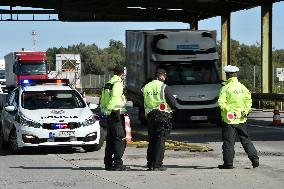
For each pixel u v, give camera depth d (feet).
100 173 62.18
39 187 53.83
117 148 63.98
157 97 62.85
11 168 66.33
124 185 54.54
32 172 63.21
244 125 64.49
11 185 54.90
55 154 80.28
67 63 283.79
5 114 86.79
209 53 124.16
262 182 55.83
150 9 238.27
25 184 55.47
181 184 54.90
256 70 238.27
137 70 130.41
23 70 233.96
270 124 129.18
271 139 98.27
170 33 124.36
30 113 80.89
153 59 122.01
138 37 129.29
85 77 416.26
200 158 73.92
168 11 239.30
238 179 57.62
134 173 62.08
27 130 78.74
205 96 118.52
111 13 231.50
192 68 123.34
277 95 160.76
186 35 124.67
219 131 117.08
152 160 64.03
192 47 123.34
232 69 63.52
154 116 62.95
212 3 201.57
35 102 84.74
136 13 237.04
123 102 64.28
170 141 93.97
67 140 79.61
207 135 108.58
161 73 63.41
